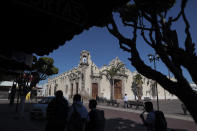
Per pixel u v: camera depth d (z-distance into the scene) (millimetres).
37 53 3924
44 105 9883
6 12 1935
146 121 3402
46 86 59094
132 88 37312
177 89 2902
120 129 7684
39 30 2555
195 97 2762
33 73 12352
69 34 2689
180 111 16453
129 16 4742
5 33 2674
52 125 3715
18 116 9711
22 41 3068
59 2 1983
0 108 13727
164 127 3215
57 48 3586
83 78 32625
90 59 34938
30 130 6707
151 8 3857
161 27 4250
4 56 2977
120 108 18422
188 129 7898
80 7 2178
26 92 10898
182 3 3557
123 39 4000
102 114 3535
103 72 35156
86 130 3480
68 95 38188
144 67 3447
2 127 6930
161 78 3164
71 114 3531
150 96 38938
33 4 1777
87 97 30766
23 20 2174
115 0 2213
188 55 3256
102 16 2395
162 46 3730
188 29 3490
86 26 2441
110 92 34250
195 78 3059
